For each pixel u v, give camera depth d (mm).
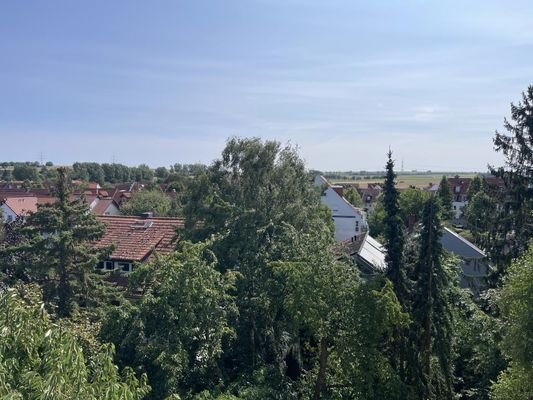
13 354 7934
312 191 27328
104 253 22719
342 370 16312
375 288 15930
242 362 18438
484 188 28578
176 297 15727
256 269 19562
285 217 24953
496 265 25594
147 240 28922
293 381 18281
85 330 14609
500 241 25594
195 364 16078
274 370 17406
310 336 18844
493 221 26422
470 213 45688
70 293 21203
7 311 8227
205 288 15945
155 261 17625
